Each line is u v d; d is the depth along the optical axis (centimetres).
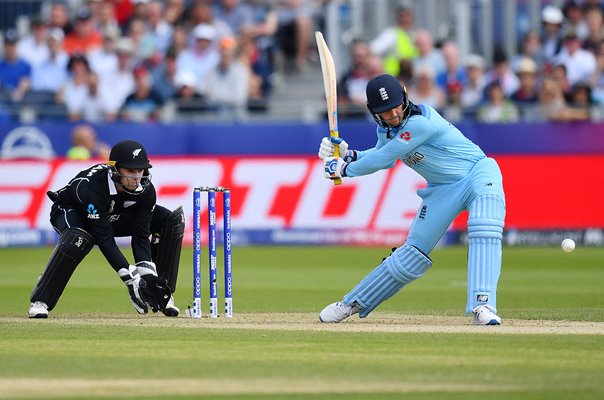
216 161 6688
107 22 7925
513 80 7594
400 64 7250
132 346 2733
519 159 6725
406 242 3297
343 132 6681
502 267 5691
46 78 7569
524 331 3062
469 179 3241
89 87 7269
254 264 5784
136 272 3325
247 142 6688
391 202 6656
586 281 5047
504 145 6725
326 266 5669
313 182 6681
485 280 3216
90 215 3316
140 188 3309
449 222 3275
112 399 2084
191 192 6669
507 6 7838
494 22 7862
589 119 6750
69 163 6594
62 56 7650
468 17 7825
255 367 2431
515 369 2408
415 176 6638
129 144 3272
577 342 2809
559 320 3431
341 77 7712
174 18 7988
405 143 3170
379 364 2472
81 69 7294
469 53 7856
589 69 7525
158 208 3509
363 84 7288
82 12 7956
